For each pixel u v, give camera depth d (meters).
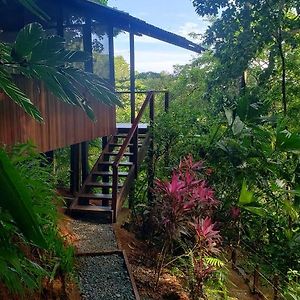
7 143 4.69
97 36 6.88
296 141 5.58
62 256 3.30
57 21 6.27
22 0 1.15
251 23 8.64
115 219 5.93
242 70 8.61
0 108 4.55
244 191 5.40
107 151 7.39
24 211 0.74
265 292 5.44
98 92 1.57
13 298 2.38
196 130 7.60
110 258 4.41
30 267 1.86
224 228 5.68
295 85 9.41
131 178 6.91
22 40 1.32
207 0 8.52
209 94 9.47
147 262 4.60
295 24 8.43
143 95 16.33
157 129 7.45
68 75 1.46
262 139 5.80
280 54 8.87
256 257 5.76
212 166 6.09
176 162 6.95
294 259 5.77
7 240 1.04
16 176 0.74
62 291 3.14
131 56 7.56
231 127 6.17
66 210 5.97
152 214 4.60
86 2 6.05
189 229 4.66
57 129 5.88
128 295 3.62
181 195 4.26
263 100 7.39
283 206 5.88
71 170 7.73
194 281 4.04
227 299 4.27
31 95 5.10
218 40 8.84
